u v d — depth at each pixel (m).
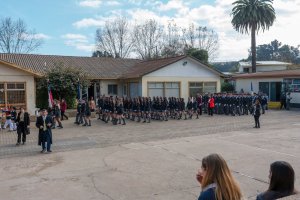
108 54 61.59
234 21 48.16
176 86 31.36
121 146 14.53
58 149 14.22
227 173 3.55
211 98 26.58
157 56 59.62
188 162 11.42
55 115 20.58
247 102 26.92
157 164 11.22
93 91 32.53
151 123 22.45
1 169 11.08
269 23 47.44
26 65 30.38
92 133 18.50
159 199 7.96
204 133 17.66
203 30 61.72
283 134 16.84
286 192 3.56
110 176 9.91
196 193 8.32
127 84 32.53
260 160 11.47
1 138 17.62
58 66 27.95
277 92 33.12
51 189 8.84
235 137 16.20
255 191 8.41
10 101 25.00
